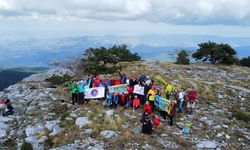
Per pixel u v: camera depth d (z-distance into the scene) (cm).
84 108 2472
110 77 3647
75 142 1931
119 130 2073
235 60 5703
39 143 2039
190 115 2414
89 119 2223
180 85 3216
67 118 2273
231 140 2036
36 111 2589
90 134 2017
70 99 2869
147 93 2538
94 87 2684
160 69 4244
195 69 4556
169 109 2203
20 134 2219
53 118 2408
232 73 4438
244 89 3344
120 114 2342
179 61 5431
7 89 3625
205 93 3023
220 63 5556
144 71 3938
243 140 2052
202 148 1891
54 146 1964
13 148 2038
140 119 2275
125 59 5084
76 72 4256
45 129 2188
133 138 1958
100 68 4100
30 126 2297
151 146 1872
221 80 3794
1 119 2495
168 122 2258
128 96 2531
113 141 1912
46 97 2956
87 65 4197
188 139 2002
